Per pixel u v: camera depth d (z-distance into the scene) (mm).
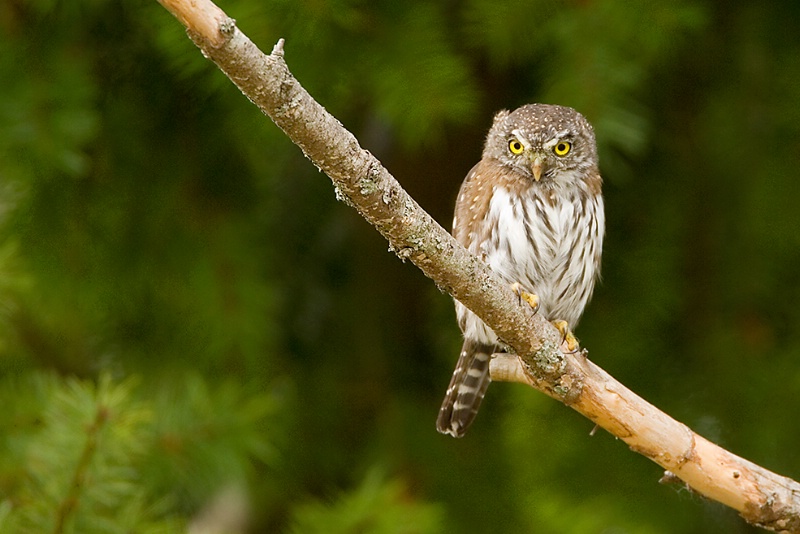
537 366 7086
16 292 10109
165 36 9148
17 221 10266
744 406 10734
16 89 9367
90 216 10438
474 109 10461
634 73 9289
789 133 10328
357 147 5859
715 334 10812
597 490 10938
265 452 9484
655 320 10953
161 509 8812
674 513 10969
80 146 9922
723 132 10477
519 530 10586
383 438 11102
